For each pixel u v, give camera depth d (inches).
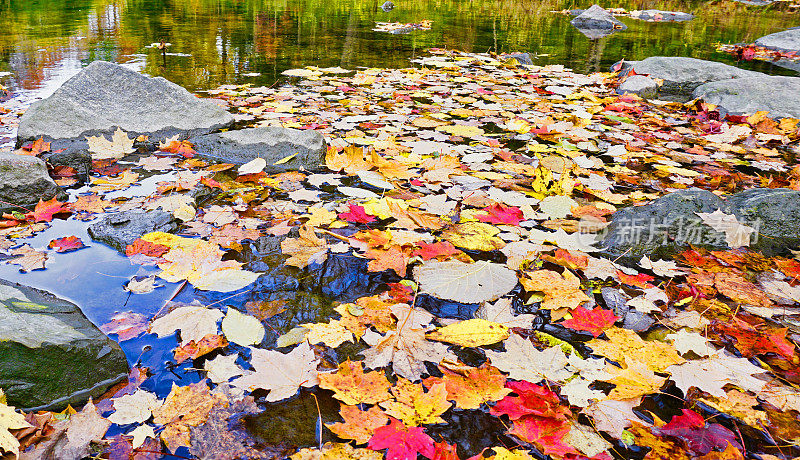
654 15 414.6
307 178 100.9
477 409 47.8
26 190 85.4
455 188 98.8
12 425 42.2
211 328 56.9
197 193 91.2
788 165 119.0
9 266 67.2
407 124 136.1
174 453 42.5
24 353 46.4
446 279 68.0
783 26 375.9
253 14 320.2
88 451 42.2
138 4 345.1
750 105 163.3
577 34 315.6
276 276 67.9
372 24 310.7
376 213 84.7
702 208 83.6
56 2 339.6
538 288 66.6
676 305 65.4
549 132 130.6
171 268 68.3
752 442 45.6
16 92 142.5
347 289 65.7
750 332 60.0
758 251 79.8
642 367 53.1
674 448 44.2
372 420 45.3
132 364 51.9
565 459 42.6
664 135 139.2
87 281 65.1
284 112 140.3
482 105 159.5
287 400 48.4
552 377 51.6
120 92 123.1
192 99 127.1
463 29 314.3
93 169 102.0
